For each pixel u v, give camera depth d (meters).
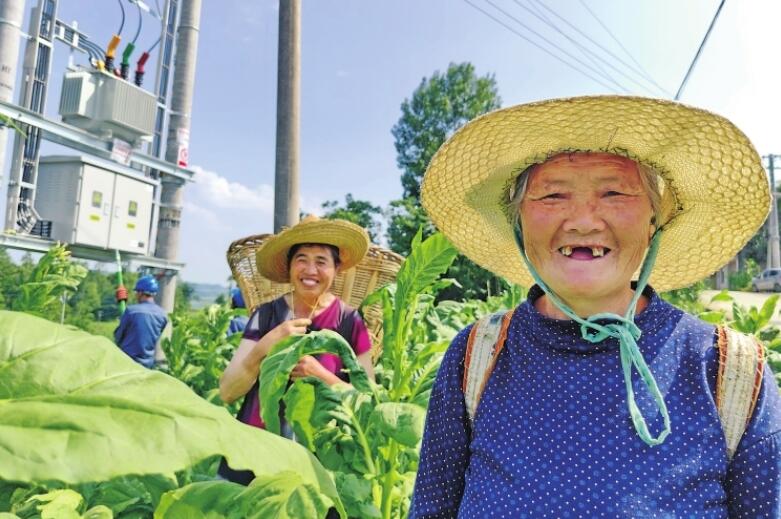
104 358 0.64
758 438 1.06
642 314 1.21
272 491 1.10
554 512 1.07
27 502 1.27
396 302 2.42
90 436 0.54
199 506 1.09
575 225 1.23
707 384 1.12
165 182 6.56
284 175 5.85
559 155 1.31
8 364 0.59
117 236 5.64
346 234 2.75
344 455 2.16
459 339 1.42
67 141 5.20
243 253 3.35
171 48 6.97
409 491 2.28
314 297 2.64
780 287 24.81
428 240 2.40
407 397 2.46
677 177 1.38
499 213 1.61
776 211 37.38
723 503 1.06
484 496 1.18
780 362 3.07
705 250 1.55
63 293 3.93
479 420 1.28
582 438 1.11
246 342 2.57
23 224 5.13
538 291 1.39
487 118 1.30
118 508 1.80
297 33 5.94
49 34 5.41
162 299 6.55
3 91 4.65
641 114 1.22
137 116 5.68
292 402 2.05
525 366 1.25
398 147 31.95
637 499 1.04
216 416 0.65
